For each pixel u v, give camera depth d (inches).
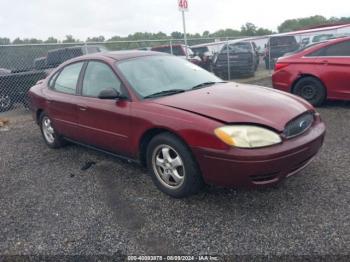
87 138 186.2
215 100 143.1
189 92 157.8
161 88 163.0
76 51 427.2
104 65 176.9
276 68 307.4
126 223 131.6
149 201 146.4
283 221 123.6
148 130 147.3
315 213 126.6
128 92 159.5
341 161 170.6
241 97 146.2
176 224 128.0
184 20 377.7
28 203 154.6
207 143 127.5
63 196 158.4
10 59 381.1
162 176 149.9
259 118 128.0
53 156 215.6
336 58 272.1
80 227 131.4
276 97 149.6
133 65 174.1
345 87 268.8
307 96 290.7
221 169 126.7
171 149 141.5
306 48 293.3
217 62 568.1
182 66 187.9
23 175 188.7
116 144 166.9
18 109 385.1
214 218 129.5
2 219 142.3
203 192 148.9
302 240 112.5
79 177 178.4
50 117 213.2
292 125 131.4
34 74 366.3
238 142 122.8
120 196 153.3
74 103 186.2
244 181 124.4
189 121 133.0
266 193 143.6
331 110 277.3
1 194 166.7
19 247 122.0
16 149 240.4
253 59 571.5
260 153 120.8
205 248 113.4
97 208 144.7
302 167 134.9
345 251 106.0
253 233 118.5
